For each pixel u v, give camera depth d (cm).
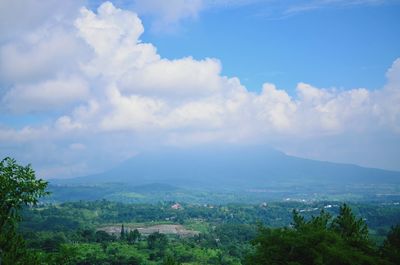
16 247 3064
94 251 15775
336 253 3512
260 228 4253
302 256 3781
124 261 13988
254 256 4000
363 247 4075
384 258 3956
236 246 18050
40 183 3269
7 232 3106
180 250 16675
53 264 3322
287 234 3869
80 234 19000
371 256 3819
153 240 17725
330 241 3769
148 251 16525
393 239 5094
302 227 4159
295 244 3722
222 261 14938
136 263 14038
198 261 15200
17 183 3195
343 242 3853
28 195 3222
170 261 9162
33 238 16425
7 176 3173
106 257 14525
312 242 3738
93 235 18975
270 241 3941
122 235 19300
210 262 15062
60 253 3453
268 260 3816
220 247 17938
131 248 16888
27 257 3070
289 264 3609
